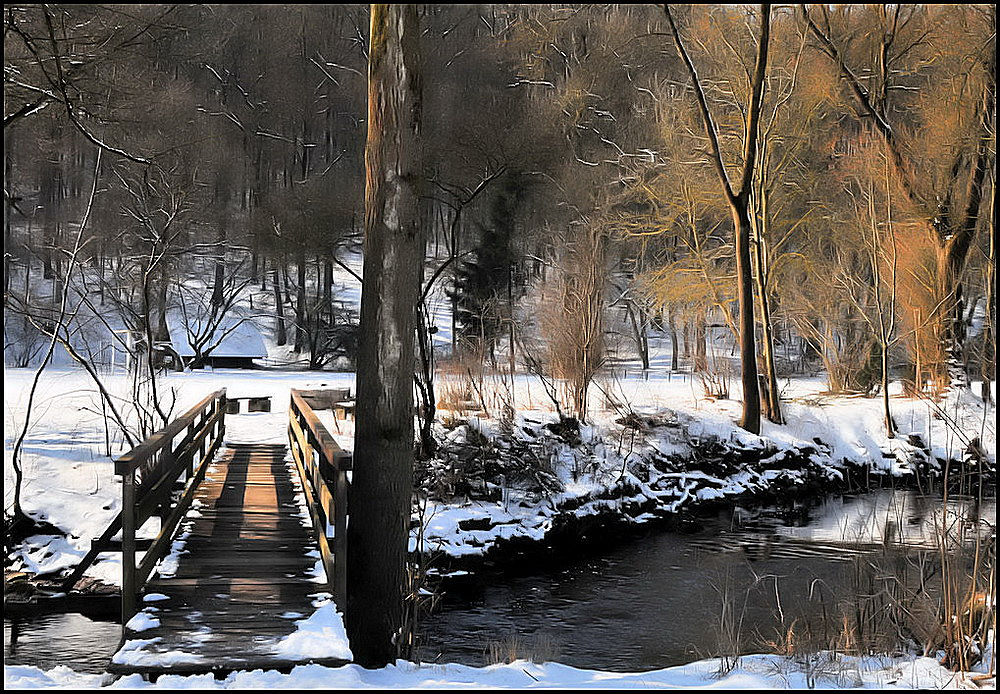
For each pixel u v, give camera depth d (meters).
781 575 12.89
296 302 47.78
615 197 26.62
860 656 7.71
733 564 13.77
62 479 14.52
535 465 17.06
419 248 7.36
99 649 9.77
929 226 23.08
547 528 15.80
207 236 32.94
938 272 23.16
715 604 11.52
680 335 43.50
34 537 13.10
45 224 27.78
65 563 12.48
